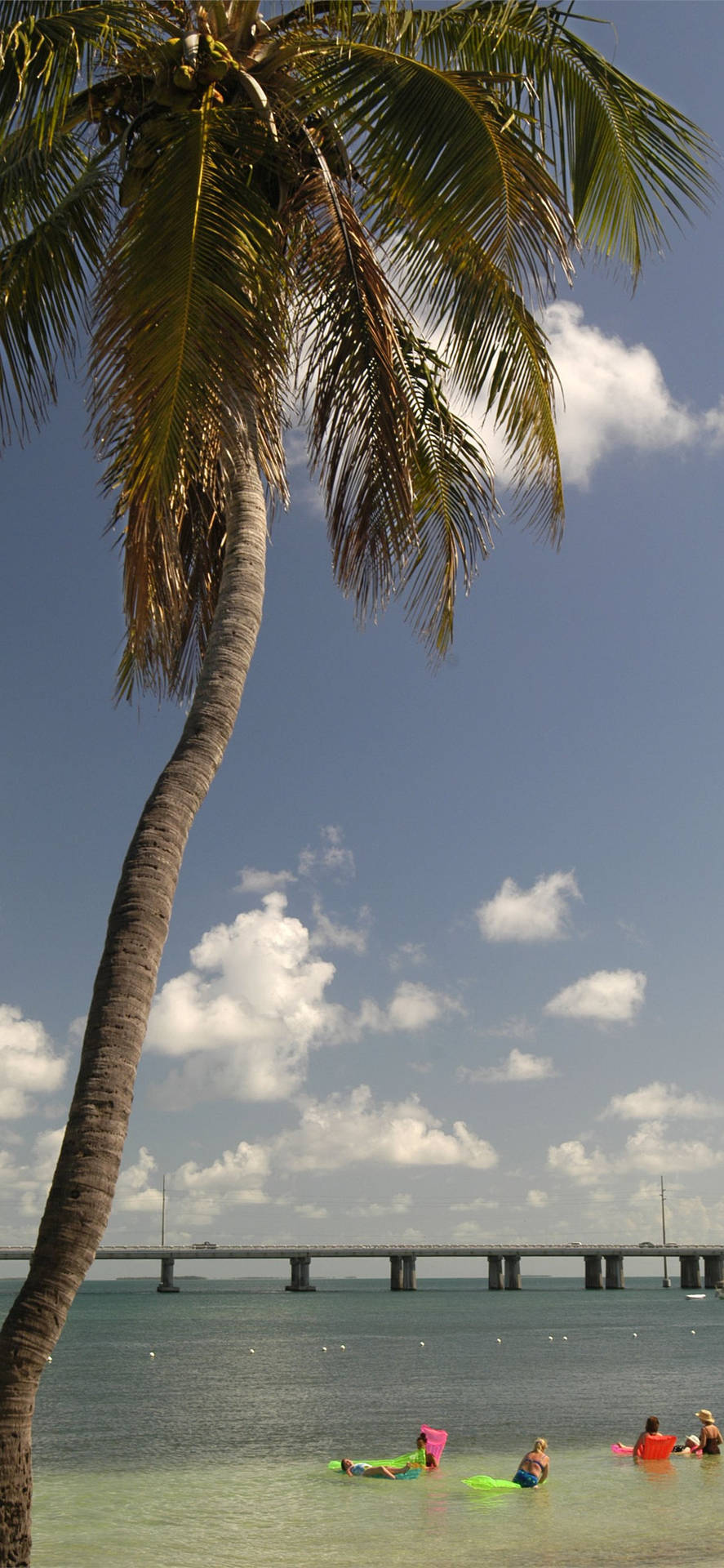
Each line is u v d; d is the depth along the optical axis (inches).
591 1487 1046.4
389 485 458.6
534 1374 2418.8
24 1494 298.5
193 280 382.0
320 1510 951.6
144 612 441.7
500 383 460.1
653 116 467.5
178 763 387.2
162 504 384.5
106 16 415.8
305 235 450.3
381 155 408.2
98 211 471.8
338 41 436.5
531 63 482.3
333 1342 3676.2
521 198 406.0
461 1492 1029.2
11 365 462.0
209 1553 788.0
